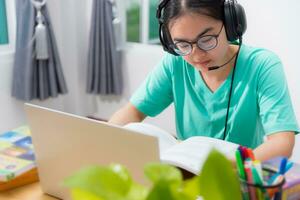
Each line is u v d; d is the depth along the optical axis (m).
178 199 0.45
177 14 1.00
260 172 0.61
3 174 0.97
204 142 1.02
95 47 3.06
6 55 2.82
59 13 3.12
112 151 0.79
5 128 2.94
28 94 2.81
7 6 2.83
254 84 1.19
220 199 0.49
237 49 1.23
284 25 2.34
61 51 3.22
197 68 1.17
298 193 0.71
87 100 3.46
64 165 0.90
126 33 3.15
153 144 0.72
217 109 1.26
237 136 1.25
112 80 3.13
